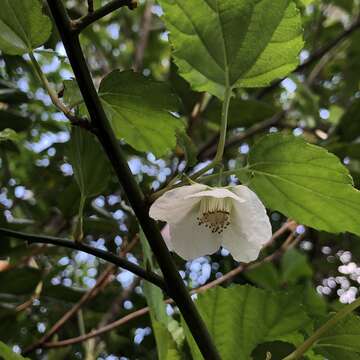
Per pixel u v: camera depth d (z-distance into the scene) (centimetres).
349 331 30
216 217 30
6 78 56
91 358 50
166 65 73
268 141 29
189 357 35
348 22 71
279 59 30
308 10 68
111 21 73
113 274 50
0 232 30
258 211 29
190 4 29
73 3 55
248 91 67
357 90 70
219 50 30
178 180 30
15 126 50
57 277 57
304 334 32
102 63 65
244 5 29
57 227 54
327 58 68
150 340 55
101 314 54
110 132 28
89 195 31
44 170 60
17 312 48
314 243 62
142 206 28
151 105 32
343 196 29
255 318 32
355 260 66
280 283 56
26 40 30
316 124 63
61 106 29
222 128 29
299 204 31
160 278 29
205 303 32
